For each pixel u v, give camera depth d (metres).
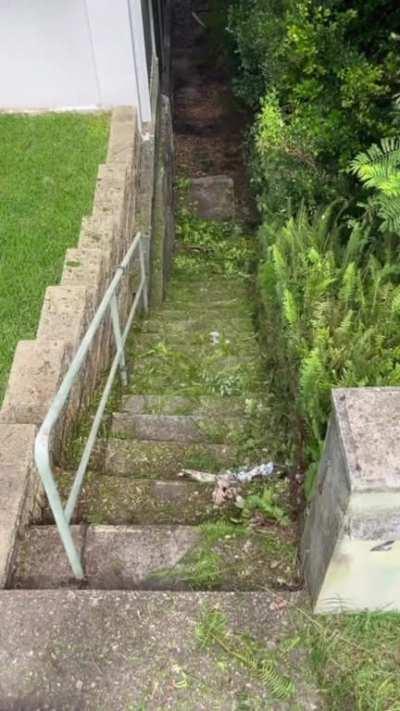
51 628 2.29
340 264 4.02
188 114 11.66
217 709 2.10
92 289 3.97
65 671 2.20
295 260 3.87
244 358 4.71
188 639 2.26
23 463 2.76
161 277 6.58
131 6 6.29
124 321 4.95
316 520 2.15
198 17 14.51
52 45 6.32
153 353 4.87
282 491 2.95
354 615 2.30
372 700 2.11
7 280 4.71
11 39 6.27
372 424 1.79
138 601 2.35
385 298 3.22
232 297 6.85
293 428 3.25
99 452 3.47
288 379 3.50
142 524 2.90
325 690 2.13
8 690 2.16
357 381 2.70
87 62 6.46
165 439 3.74
